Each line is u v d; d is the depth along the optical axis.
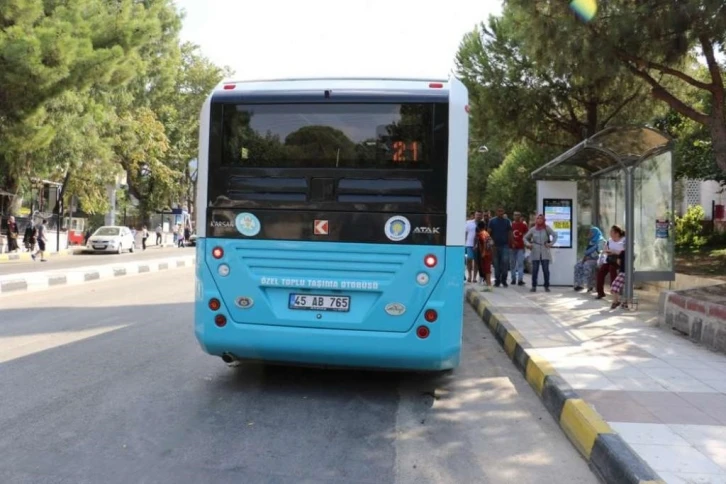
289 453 4.63
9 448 4.58
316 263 5.82
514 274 15.72
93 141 29.08
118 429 5.04
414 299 5.71
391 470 4.37
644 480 3.75
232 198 5.95
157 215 56.72
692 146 17.61
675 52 10.29
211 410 5.61
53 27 20.97
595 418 4.86
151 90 38.31
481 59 18.33
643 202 11.41
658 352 7.39
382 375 7.04
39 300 13.19
